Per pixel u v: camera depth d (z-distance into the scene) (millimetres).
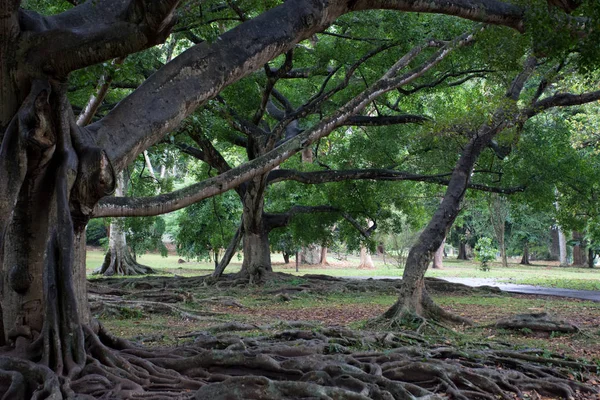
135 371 7605
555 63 17516
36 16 7879
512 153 23688
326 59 20203
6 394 6637
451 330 12852
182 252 39594
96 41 7211
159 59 20656
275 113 24812
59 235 7293
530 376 8953
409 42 18922
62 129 7504
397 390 7246
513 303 19641
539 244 55344
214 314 16641
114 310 16078
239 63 8562
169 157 27359
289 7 8906
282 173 24000
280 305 19375
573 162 23047
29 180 7578
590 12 9648
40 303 7766
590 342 12078
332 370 7707
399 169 27156
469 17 10117
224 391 6879
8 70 7430
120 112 8234
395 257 47438
